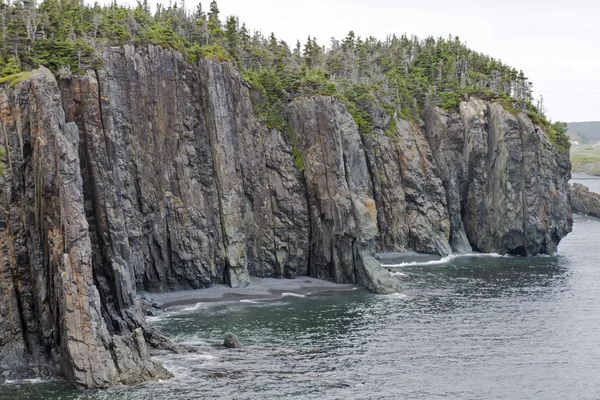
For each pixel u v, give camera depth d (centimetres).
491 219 18600
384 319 10775
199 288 12644
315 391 7531
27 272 8425
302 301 12119
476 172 18675
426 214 17825
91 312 7731
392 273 14862
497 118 18588
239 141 13638
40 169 8312
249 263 13800
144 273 12212
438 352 9094
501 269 15788
